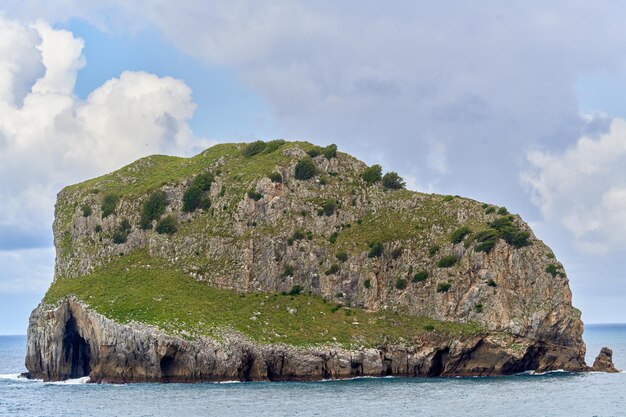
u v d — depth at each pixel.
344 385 171.12
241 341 183.12
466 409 135.25
